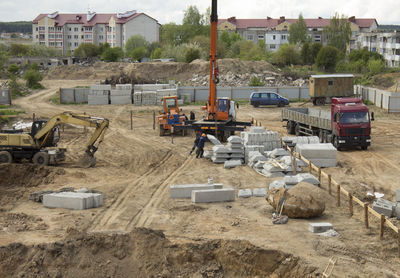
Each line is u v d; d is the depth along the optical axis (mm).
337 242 14219
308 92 54906
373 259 13414
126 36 124688
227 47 106625
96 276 12383
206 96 54844
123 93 52000
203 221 16281
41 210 17594
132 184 21531
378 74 69312
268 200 17234
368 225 15852
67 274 12430
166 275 12523
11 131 25984
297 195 16656
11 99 54125
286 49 88125
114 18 126812
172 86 55156
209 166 24891
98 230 15391
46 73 81250
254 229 15391
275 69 70875
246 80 65875
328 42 101000
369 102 49344
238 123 32781
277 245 13844
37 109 47938
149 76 70312
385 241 14594
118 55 96062
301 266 12719
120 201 18859
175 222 16219
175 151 28953
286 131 35938
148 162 26250
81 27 133750
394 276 12367
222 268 13328
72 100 53000
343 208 17781
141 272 12594
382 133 34969
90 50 107188
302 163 23531
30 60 95812
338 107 28297
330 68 82125
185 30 114312
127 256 12961
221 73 67750
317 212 16422
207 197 18469
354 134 28203
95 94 51719
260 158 23719
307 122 31750
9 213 16828
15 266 12602
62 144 31438
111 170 24562
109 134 35281
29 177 21844
